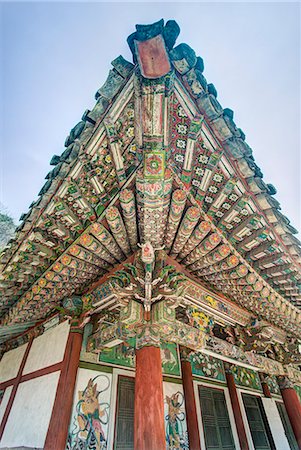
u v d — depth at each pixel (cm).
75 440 661
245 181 504
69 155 450
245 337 934
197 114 405
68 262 680
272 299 778
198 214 560
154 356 586
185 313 819
